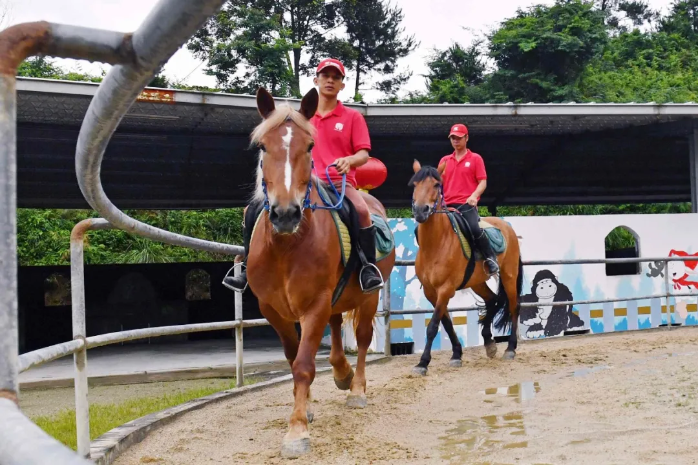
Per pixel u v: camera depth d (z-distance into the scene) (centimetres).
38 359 282
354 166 472
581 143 1548
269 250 392
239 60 2569
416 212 673
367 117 1198
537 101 2530
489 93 2614
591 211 2539
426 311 863
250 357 990
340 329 515
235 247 562
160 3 80
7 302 84
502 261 796
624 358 759
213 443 421
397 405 537
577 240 1173
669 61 3397
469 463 370
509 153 1634
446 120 1265
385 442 419
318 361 873
